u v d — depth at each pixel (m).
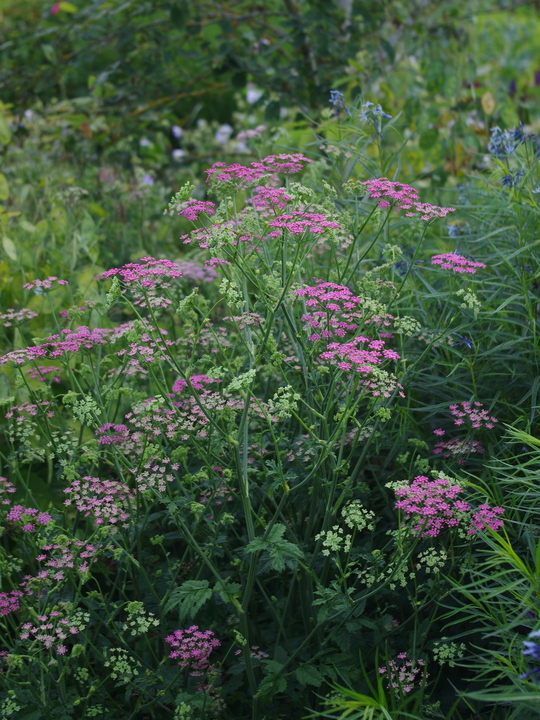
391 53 5.34
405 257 3.20
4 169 5.27
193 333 2.61
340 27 5.46
